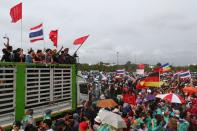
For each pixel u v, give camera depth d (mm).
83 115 13727
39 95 12398
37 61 13586
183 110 15766
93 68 92812
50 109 13227
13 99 10609
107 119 8320
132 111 15078
